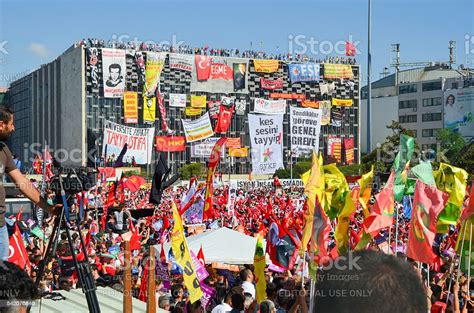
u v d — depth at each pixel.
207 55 122.69
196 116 120.44
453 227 19.55
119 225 20.66
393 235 20.58
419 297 2.15
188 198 25.62
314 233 9.24
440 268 15.51
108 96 109.62
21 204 20.80
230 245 18.52
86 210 13.02
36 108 125.50
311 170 9.60
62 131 114.31
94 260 14.78
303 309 8.98
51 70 119.44
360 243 11.95
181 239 11.47
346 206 11.59
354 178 15.16
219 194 46.00
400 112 132.62
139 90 114.31
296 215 22.95
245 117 123.56
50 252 4.83
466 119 118.94
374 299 2.15
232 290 11.88
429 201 11.98
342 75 129.25
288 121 126.38
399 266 2.21
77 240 14.94
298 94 127.38
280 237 14.44
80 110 109.12
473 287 13.12
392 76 139.38
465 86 122.31
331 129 130.00
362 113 141.88
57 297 7.38
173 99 117.31
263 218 28.42
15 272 3.23
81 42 111.06
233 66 123.44
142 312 6.80
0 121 5.38
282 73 126.88
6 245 5.71
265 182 74.12
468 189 18.28
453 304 11.05
